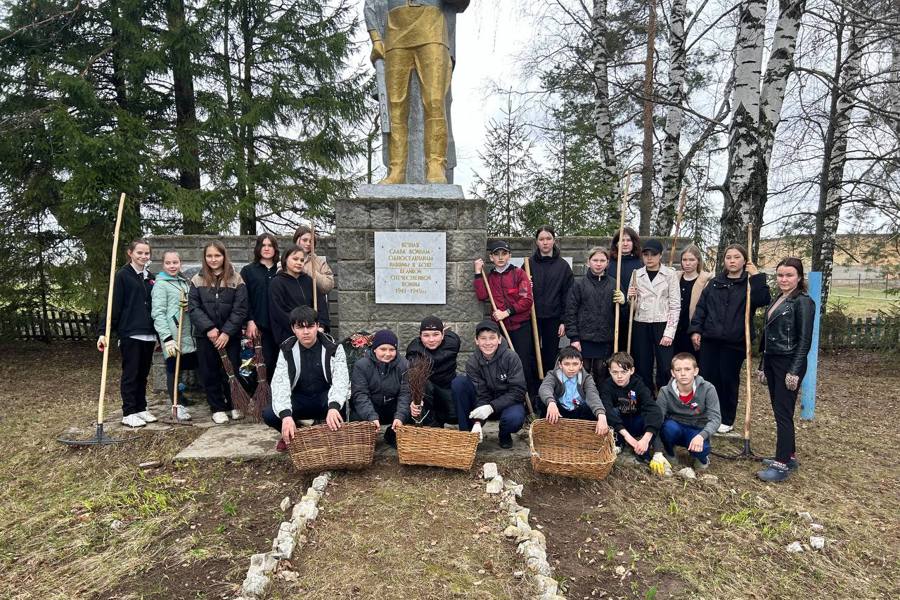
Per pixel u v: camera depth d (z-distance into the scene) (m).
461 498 3.49
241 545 3.06
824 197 11.19
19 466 4.31
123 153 8.66
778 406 4.12
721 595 2.74
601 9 10.69
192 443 4.40
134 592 2.67
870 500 3.86
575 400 4.30
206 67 10.09
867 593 2.84
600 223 9.48
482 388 4.22
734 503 3.71
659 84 11.46
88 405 6.41
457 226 5.13
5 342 10.76
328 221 11.66
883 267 9.75
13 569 2.94
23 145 9.04
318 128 11.38
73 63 9.44
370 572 2.71
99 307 9.35
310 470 3.76
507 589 2.60
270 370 5.04
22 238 9.82
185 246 6.31
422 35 5.27
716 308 4.68
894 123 9.96
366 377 4.10
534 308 5.11
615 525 3.36
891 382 7.98
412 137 5.55
